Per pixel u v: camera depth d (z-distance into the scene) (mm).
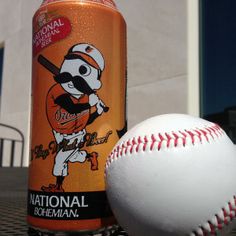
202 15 882
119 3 979
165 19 938
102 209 187
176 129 169
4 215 270
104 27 192
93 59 188
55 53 187
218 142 169
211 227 160
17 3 1207
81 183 183
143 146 166
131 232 169
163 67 934
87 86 186
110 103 192
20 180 602
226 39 821
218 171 160
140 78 947
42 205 185
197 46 877
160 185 157
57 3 188
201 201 156
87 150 185
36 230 189
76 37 187
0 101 1285
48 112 187
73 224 182
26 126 1114
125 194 164
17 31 1202
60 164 184
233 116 781
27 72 1133
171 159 159
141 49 955
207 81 855
